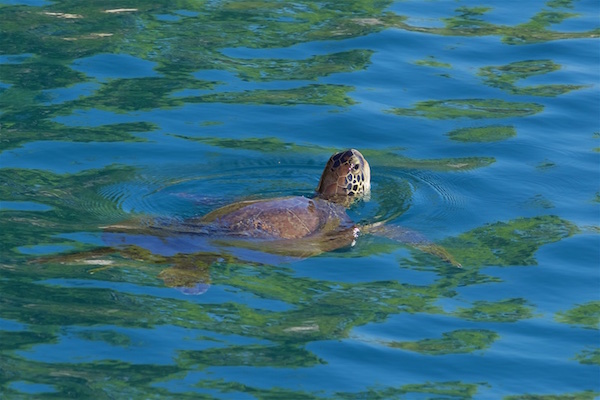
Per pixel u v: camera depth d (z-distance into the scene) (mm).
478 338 27891
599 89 47375
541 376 26172
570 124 43781
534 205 36531
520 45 52688
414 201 36781
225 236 32469
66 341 26688
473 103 45938
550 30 54781
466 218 35500
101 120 42375
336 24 54969
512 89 47406
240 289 29938
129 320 27875
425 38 53219
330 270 31422
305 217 34000
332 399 24750
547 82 48250
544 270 31766
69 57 48688
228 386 25094
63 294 29062
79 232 32844
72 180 37031
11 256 31000
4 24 52500
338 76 48094
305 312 28859
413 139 42281
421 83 47906
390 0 59344
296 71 48531
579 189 37844
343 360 26500
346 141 41812
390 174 39062
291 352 26781
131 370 25578
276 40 52312
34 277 29922
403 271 31609
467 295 30266
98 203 35188
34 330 27094
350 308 29188
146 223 33438
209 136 41500
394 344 27422
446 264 32188
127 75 47094
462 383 25703
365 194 37438
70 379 25062
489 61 50688
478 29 54875
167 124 42344
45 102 43750
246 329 27812
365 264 31906
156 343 26844
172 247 31578
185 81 46750
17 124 41469
